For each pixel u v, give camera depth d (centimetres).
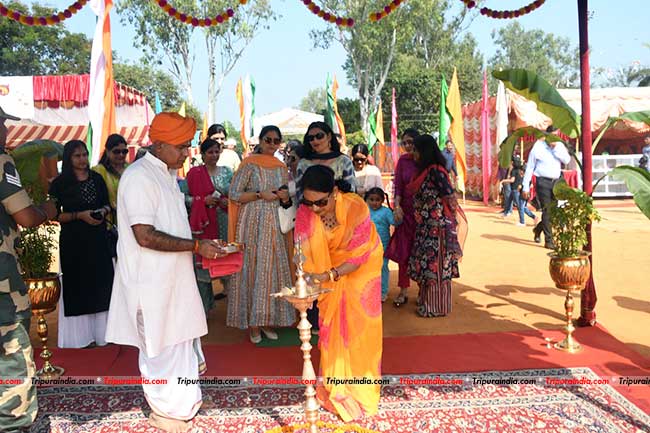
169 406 321
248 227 471
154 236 304
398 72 3228
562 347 427
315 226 331
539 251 859
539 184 879
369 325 338
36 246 395
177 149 322
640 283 636
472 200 1808
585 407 334
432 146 521
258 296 464
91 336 467
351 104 3547
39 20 509
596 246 876
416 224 540
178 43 2795
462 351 432
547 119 1483
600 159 1623
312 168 316
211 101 3014
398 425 320
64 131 1343
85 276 450
